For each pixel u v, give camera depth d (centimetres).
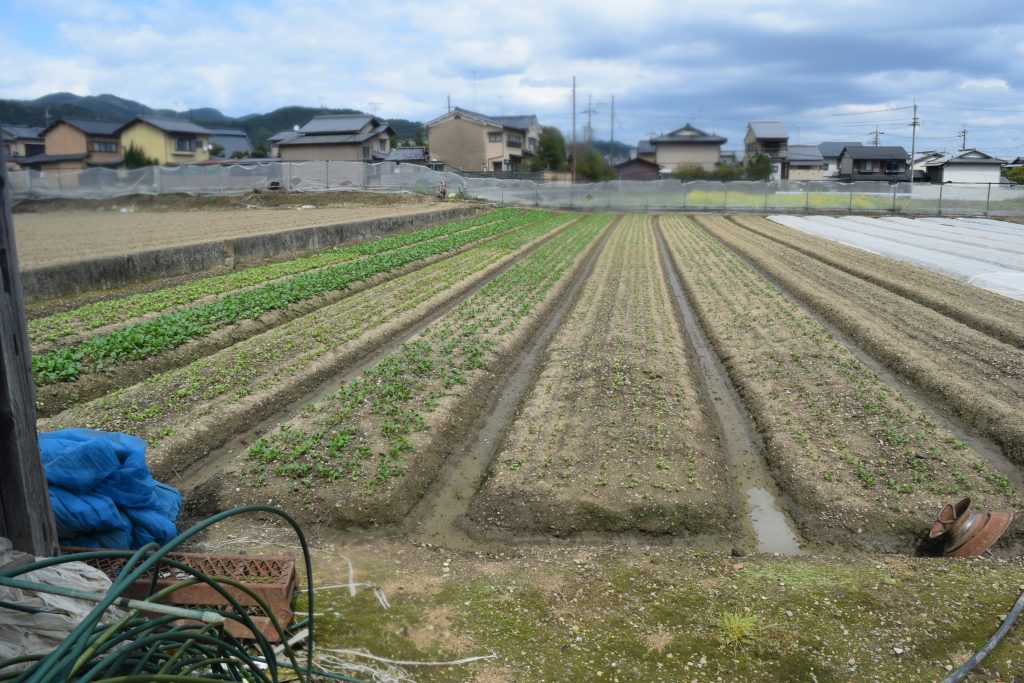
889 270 2097
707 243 2934
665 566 594
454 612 520
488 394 1051
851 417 917
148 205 3922
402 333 1374
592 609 527
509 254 2381
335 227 2609
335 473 734
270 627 456
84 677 229
